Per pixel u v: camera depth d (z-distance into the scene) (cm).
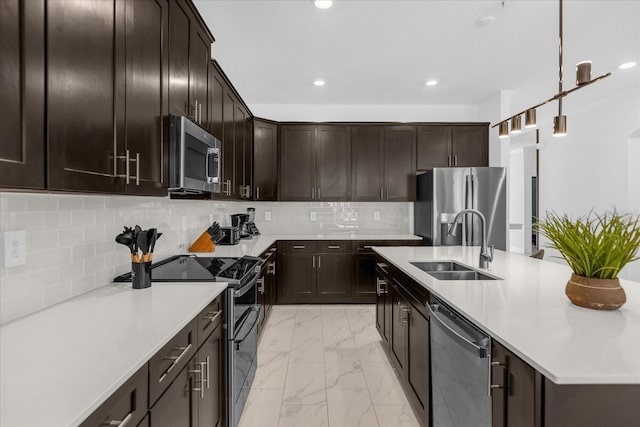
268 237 420
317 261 426
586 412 86
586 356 92
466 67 349
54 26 95
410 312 205
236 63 339
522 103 469
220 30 276
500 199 396
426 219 416
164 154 169
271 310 396
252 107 469
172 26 179
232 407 180
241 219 400
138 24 144
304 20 262
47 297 134
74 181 104
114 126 126
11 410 67
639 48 310
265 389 233
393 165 446
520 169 734
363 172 446
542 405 89
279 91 418
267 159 432
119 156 129
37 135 89
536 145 607
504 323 116
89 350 95
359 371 257
